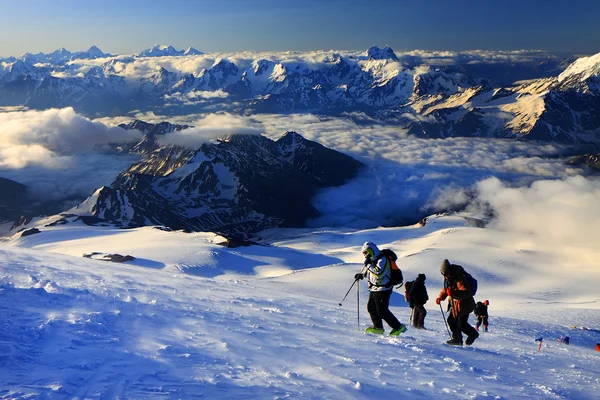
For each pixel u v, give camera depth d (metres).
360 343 9.45
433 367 8.03
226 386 5.41
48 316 7.82
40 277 12.48
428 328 16.09
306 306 16.56
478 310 22.00
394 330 10.89
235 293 17.22
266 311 12.63
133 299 10.59
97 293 10.81
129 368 5.66
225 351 7.20
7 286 9.63
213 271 122.44
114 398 4.61
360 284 89.25
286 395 5.35
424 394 6.22
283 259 144.75
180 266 120.81
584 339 24.61
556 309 52.81
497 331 21.75
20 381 4.77
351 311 17.73
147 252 136.00
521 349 13.30
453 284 11.38
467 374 7.86
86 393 4.66
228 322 9.76
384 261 10.82
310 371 6.67
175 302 11.47
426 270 122.44
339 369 6.98
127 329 7.82
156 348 6.78
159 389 5.00
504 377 8.06
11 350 5.73
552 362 11.25
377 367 7.46
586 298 100.44
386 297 10.91
